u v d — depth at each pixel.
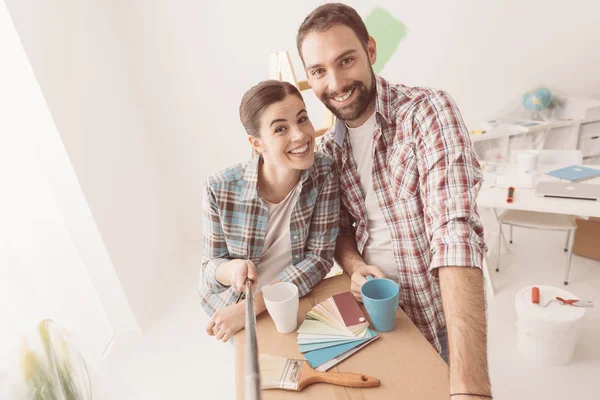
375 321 0.85
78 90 2.22
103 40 2.64
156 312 2.64
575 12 2.74
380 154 1.04
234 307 1.00
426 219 0.86
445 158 0.85
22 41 1.82
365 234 1.14
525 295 1.91
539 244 2.76
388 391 0.71
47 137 1.98
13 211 1.64
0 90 1.71
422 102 0.93
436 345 1.15
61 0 2.20
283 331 0.90
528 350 1.86
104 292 2.35
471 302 0.68
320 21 0.91
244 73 3.08
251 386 0.35
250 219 1.10
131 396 1.96
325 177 1.12
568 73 2.88
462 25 2.87
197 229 3.48
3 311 1.41
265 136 0.98
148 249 2.81
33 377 1.28
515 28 2.84
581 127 2.72
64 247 2.01
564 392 1.68
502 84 2.98
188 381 2.03
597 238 2.46
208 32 2.96
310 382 0.75
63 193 2.10
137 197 2.77
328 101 0.99
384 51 2.95
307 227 1.14
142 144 2.98
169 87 3.06
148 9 2.87
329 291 1.05
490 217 3.06
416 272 1.07
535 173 2.29
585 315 2.08
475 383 0.60
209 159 3.29
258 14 2.93
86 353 1.66
